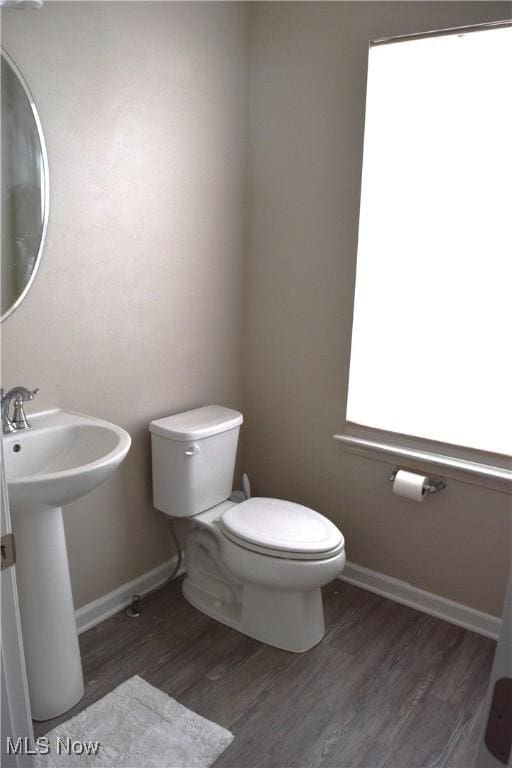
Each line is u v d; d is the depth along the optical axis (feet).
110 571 7.65
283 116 8.09
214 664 6.82
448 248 6.93
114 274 6.95
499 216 6.51
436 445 7.48
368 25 7.20
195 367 8.35
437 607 7.86
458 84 6.54
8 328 6.00
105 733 5.80
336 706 6.25
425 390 7.43
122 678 6.57
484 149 6.49
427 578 7.93
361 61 7.30
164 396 7.94
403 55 6.86
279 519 7.23
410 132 6.98
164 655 6.96
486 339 6.84
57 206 6.22
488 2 6.39
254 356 9.09
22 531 5.56
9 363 6.08
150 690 6.37
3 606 3.33
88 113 6.35
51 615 5.83
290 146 8.09
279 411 8.99
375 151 7.30
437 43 6.60
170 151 7.34
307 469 8.85
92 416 7.04
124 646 7.09
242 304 9.00
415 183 7.04
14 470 5.81
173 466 7.48
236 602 7.72
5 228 5.77
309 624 7.12
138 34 6.69
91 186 6.52
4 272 5.83
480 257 6.71
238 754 5.63
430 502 7.70
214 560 7.87
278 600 7.06
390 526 8.13
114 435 5.94
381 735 5.90
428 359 7.33
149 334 7.54
